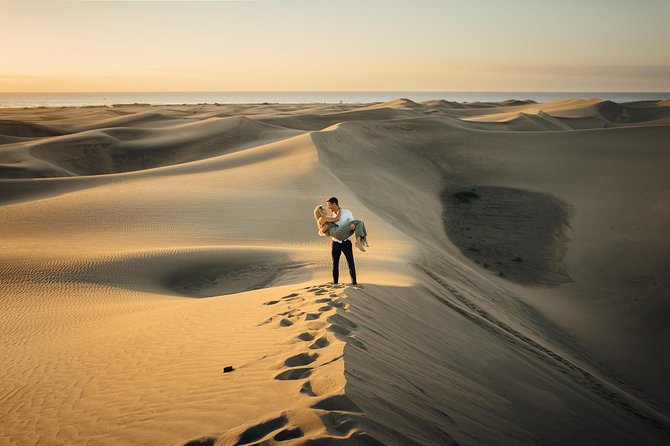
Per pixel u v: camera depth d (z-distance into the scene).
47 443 4.74
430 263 19.62
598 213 35.97
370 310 8.37
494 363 9.21
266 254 18.80
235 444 3.44
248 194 30.03
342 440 3.20
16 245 21.25
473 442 4.66
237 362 5.93
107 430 4.60
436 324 10.09
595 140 51.62
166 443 3.93
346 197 30.30
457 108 150.25
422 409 4.78
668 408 14.34
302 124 100.38
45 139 73.19
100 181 38.78
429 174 45.66
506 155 49.91
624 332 21.06
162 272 17.98
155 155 70.38
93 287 16.20
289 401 4.14
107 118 110.62
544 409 7.75
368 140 50.31
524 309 20.70
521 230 34.09
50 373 7.62
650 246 29.44
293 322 7.40
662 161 44.44
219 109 171.75
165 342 8.22
